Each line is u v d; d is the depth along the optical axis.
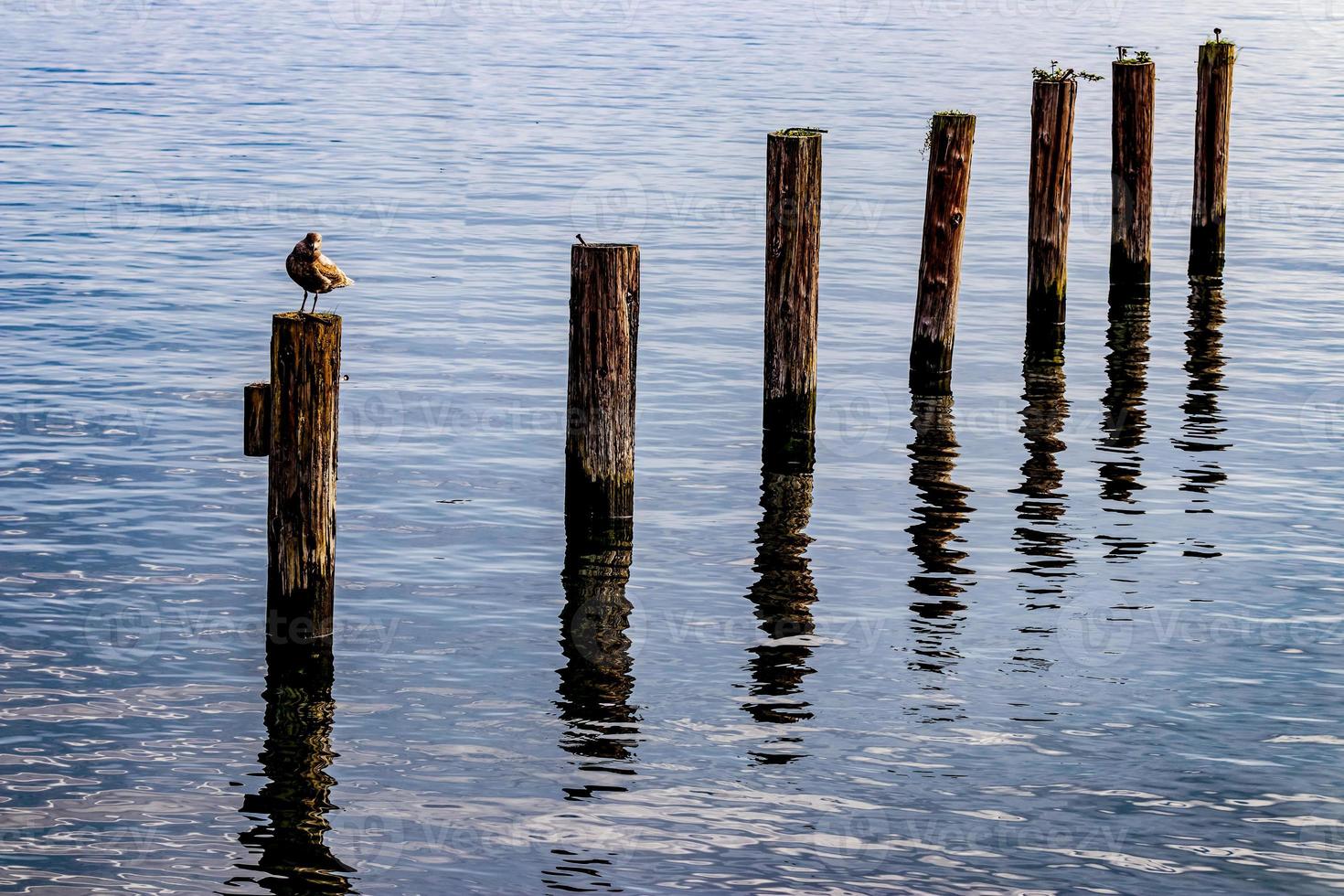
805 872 9.30
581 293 13.84
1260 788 10.26
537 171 35.12
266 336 21.48
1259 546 14.36
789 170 16.16
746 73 53.62
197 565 13.64
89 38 62.19
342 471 16.19
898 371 20.33
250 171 34.75
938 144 18.64
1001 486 15.95
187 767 10.36
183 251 26.80
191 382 19.16
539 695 11.45
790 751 10.70
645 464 16.61
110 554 13.81
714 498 15.59
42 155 36.06
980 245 28.12
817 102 46.31
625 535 14.27
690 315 23.03
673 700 11.39
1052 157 20.47
